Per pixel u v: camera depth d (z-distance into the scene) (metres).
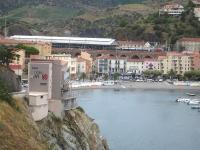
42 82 178.62
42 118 168.88
